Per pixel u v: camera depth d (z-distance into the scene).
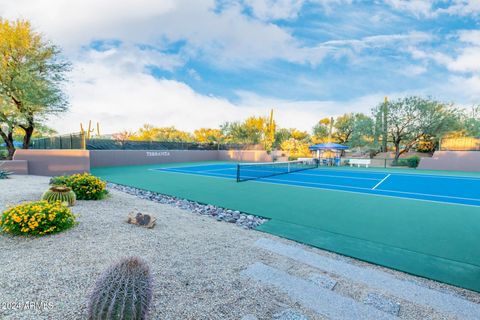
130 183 10.02
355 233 4.43
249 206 6.37
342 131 30.06
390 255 3.54
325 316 2.20
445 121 20.27
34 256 3.03
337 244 3.93
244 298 2.40
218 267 3.01
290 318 2.14
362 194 8.17
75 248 3.32
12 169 10.38
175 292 2.44
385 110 22.56
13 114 13.17
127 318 1.65
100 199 6.35
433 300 2.48
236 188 9.05
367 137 24.72
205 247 3.61
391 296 2.54
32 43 13.19
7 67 12.68
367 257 3.47
